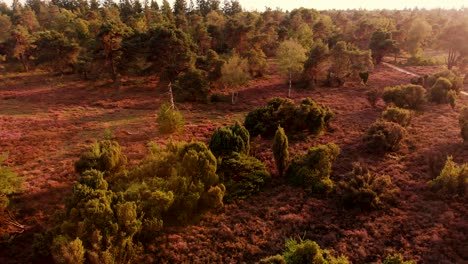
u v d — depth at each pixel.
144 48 56.06
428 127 35.72
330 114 37.12
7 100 51.22
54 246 17.45
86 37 74.94
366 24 86.69
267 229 21.31
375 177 24.55
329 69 57.34
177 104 48.06
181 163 24.06
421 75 61.19
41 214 23.06
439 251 18.61
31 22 95.88
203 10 118.69
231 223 22.17
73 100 50.91
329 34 87.56
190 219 22.53
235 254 19.48
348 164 28.61
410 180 25.70
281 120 35.59
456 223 20.45
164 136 36.38
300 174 25.97
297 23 94.81
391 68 68.00
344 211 22.61
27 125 40.31
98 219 18.56
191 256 19.44
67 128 39.66
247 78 50.31
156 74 58.16
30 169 29.70
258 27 86.12
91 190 20.05
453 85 46.31
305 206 23.20
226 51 75.31
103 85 58.56
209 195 23.02
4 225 20.11
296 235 20.62
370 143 30.55
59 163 30.67
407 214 21.84
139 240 20.22
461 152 29.52
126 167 28.94
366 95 46.59
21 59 73.19
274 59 78.81
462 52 62.34
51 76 65.81
